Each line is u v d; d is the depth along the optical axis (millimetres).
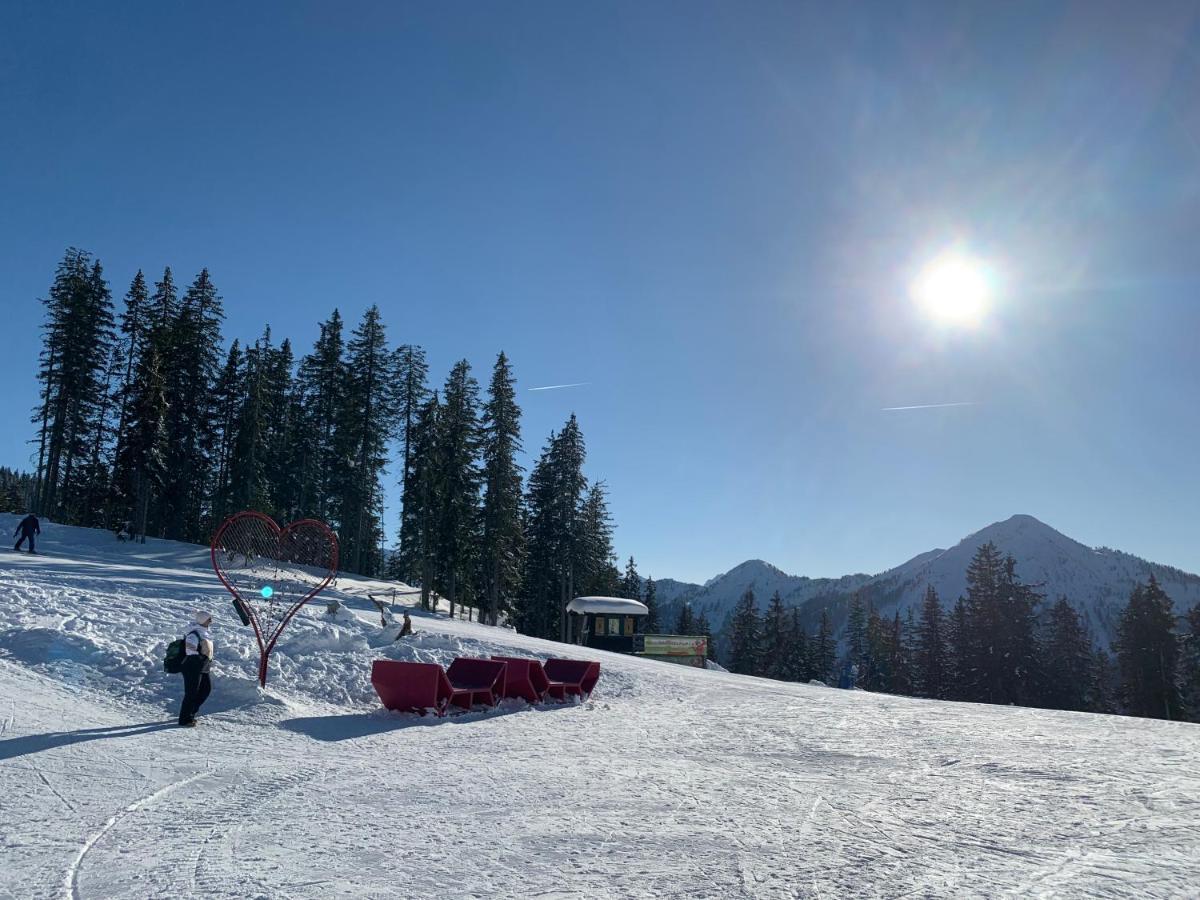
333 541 14625
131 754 8648
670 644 46406
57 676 12086
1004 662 61125
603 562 71562
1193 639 64562
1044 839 5750
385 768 8805
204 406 51031
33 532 32031
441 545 49031
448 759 9555
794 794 7668
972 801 7242
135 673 12562
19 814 6250
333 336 54281
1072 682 62875
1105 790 7559
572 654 23391
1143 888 4504
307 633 16703
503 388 51312
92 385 49438
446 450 49406
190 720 10633
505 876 4973
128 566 30156
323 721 11984
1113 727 13531
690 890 4668
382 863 5246
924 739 11820
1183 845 5484
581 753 10336
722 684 21391
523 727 12758
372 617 23062
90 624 14867
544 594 61875
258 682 13273
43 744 8695
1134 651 65688
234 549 16391
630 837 5965
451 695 13758
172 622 16391
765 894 4574
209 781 7742
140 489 43125
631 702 17219
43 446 48250
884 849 5566
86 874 4965
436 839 5863
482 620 55750
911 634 83688
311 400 55281
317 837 5891
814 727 13391
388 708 13469
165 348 46844
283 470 56438
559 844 5750
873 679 97062
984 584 63844
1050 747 10773
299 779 8023
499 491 50250
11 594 16719
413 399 54562
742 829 6219
